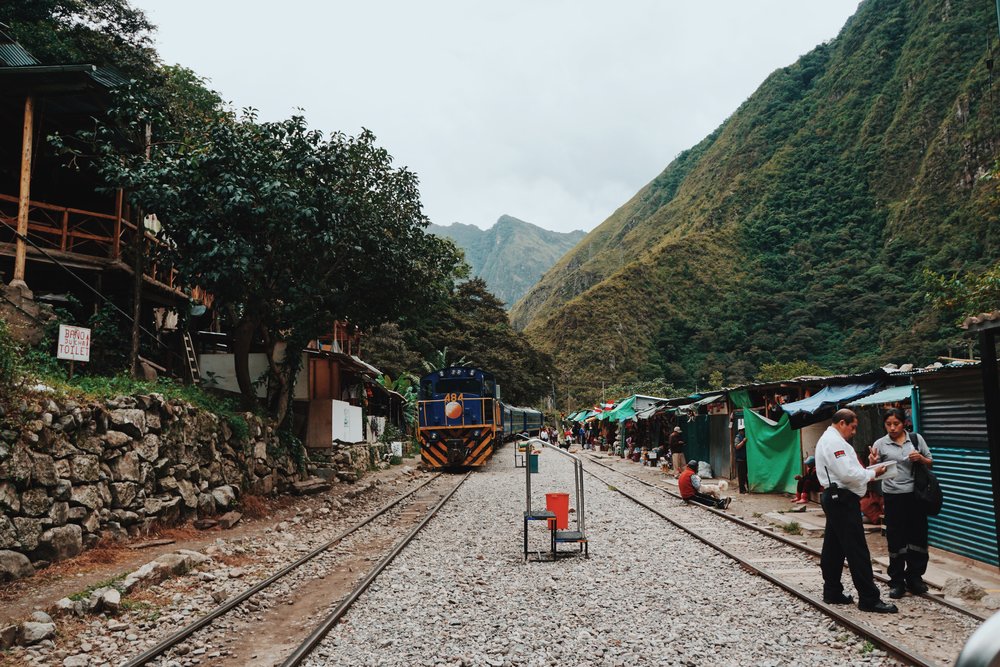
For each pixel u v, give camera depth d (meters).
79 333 11.73
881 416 14.72
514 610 7.46
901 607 7.10
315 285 16.95
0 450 8.28
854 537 7.01
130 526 10.80
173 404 12.66
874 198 184.25
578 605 7.63
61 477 9.34
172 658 6.22
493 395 31.81
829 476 7.16
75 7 25.25
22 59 15.49
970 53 181.88
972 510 9.01
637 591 8.21
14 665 5.89
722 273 188.88
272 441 17.55
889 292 148.62
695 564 9.70
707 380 154.38
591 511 15.52
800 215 195.62
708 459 25.47
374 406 36.41
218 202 15.19
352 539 12.30
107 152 14.89
